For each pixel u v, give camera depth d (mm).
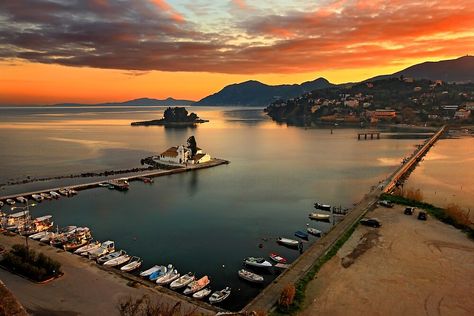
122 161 184750
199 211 105375
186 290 59969
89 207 108312
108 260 69938
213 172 158500
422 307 51344
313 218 98500
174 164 170125
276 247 80188
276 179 144875
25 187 128625
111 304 53312
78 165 173000
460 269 62375
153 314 46094
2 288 16469
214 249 78875
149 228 91312
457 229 81875
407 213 91688
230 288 62219
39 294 55406
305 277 59594
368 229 82000
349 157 196625
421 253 69062
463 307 51250
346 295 54531
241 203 113250
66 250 74688
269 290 56188
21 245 67438
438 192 122250
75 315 50219
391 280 58875
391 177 134250
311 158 193875
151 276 64312
